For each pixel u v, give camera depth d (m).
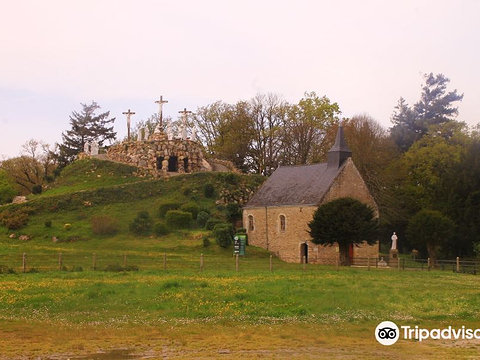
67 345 18.45
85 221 66.31
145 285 31.27
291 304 26.06
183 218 65.44
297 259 60.16
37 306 25.33
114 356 17.11
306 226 59.41
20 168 96.12
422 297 28.61
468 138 80.88
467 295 29.62
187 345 18.58
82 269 41.00
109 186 74.50
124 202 71.25
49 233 63.06
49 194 75.56
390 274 42.16
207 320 22.73
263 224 65.00
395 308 25.52
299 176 65.88
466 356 17.36
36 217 66.75
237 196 74.44
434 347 18.70
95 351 17.72
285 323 22.39
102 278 35.12
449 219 56.16
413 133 92.31
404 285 34.00
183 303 25.97
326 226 51.84
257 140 92.31
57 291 28.94
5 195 78.19
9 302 25.91
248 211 67.31
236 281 33.81
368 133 75.12
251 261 53.62
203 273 39.25
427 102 96.75
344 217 51.22
